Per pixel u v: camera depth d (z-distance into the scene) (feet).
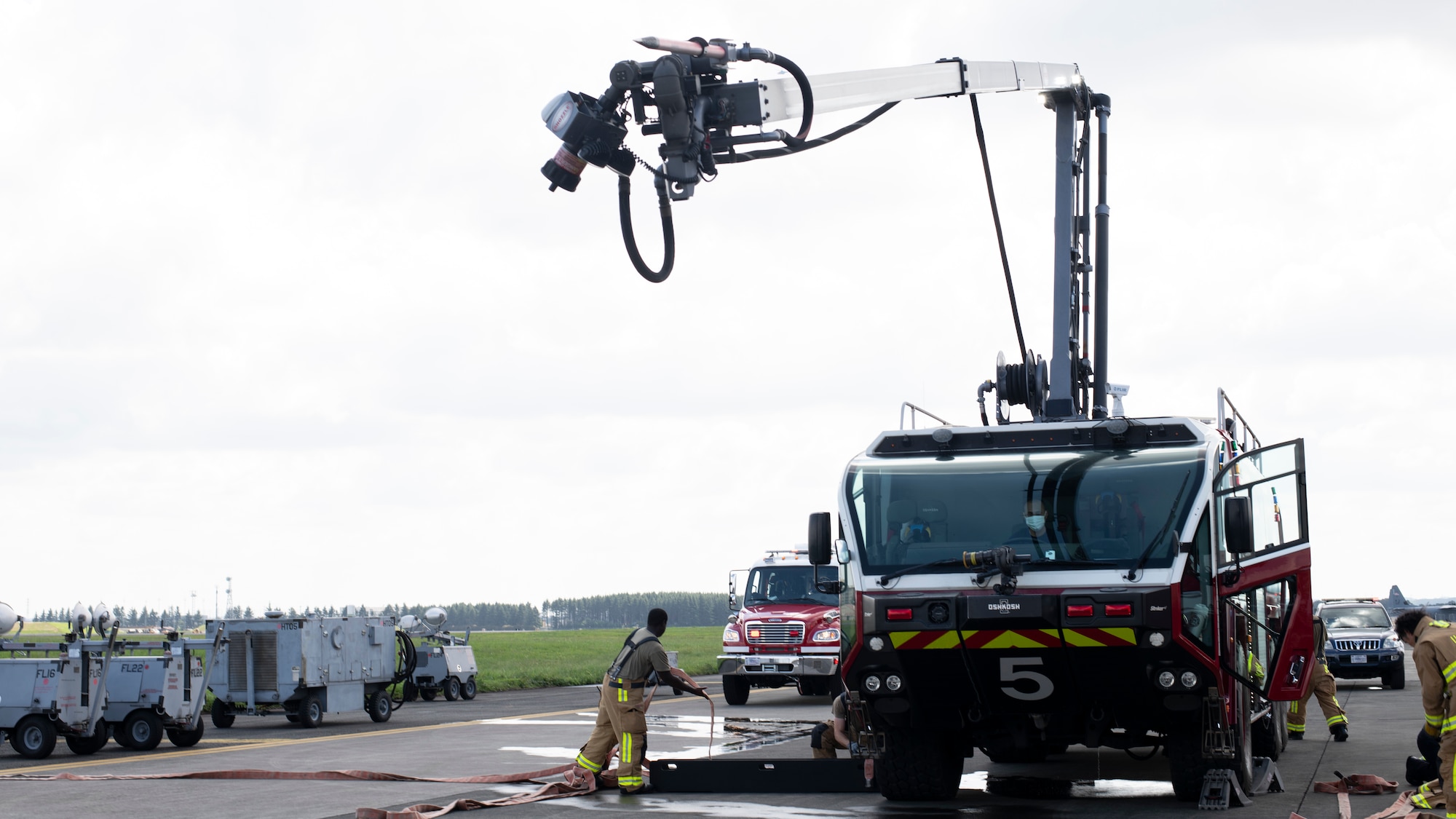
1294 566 35.22
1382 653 92.07
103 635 57.72
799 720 68.59
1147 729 35.76
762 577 82.79
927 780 37.93
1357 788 38.09
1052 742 37.17
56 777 45.16
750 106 33.19
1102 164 47.21
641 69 30.55
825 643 77.25
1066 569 34.14
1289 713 55.47
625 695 40.47
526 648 243.19
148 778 45.09
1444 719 29.22
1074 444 36.37
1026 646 33.83
